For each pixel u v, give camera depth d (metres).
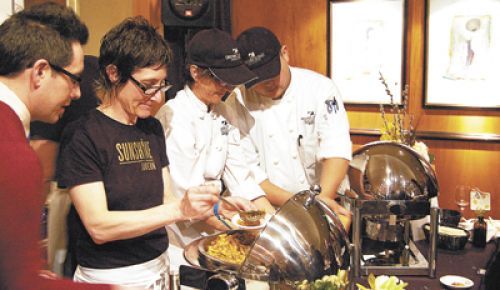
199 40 2.10
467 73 3.74
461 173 3.85
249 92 2.58
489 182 3.79
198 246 1.67
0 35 1.31
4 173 1.08
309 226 1.31
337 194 2.34
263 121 2.58
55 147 1.82
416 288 1.99
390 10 3.86
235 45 2.10
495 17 3.63
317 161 2.65
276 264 1.25
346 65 4.02
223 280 1.29
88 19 3.02
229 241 1.70
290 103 2.56
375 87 3.97
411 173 1.97
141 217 1.54
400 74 3.91
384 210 1.96
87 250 1.66
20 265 1.08
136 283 1.68
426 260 2.19
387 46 3.91
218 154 2.31
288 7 4.11
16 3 1.93
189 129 2.17
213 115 2.28
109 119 1.64
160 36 1.65
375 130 3.99
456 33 3.73
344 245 1.35
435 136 3.84
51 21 1.36
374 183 1.96
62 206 1.74
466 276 2.11
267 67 2.27
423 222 2.52
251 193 2.37
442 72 3.81
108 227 1.53
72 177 1.55
